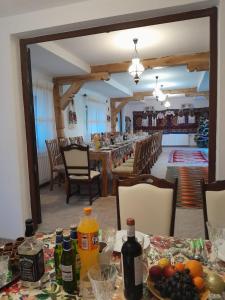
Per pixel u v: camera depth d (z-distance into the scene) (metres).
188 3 2.20
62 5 2.51
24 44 2.84
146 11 2.30
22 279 0.95
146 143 4.89
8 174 2.88
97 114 9.31
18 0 2.38
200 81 7.42
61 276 0.93
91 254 0.92
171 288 0.78
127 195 1.70
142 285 0.85
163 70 6.32
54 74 5.72
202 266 0.96
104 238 1.16
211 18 2.27
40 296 0.89
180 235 2.86
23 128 2.93
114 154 4.61
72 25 2.54
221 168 2.26
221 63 2.20
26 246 0.97
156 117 13.32
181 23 3.36
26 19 2.64
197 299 0.76
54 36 2.73
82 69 5.24
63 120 6.34
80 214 3.54
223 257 1.05
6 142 2.84
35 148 3.14
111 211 3.62
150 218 1.66
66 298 0.88
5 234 2.98
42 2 2.43
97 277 0.85
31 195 3.03
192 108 12.75
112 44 4.17
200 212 3.55
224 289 0.82
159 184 1.68
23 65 2.87
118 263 1.05
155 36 3.84
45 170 5.54
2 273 1.00
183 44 4.26
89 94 8.52
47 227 3.14
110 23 2.53
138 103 13.55
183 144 12.89
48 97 5.84
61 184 5.33
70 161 3.89
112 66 5.48
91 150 4.55
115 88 8.08
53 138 6.05
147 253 1.12
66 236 0.91
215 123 2.32
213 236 1.12
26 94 2.90
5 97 2.78
